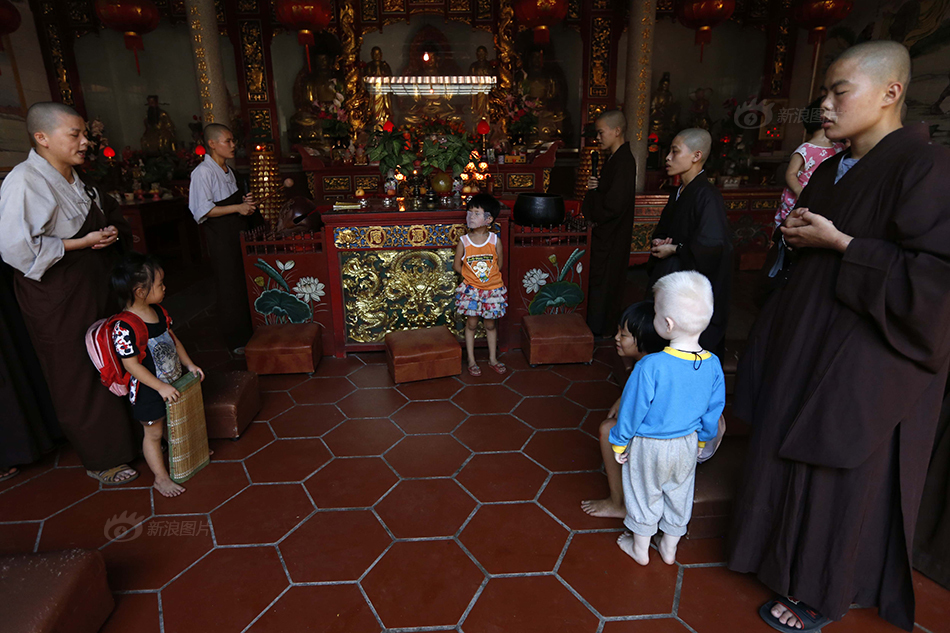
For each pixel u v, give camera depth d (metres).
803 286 1.64
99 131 8.47
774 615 1.74
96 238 2.40
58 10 8.44
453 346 3.62
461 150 3.99
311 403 3.32
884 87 1.40
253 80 8.86
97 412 2.47
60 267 2.32
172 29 9.34
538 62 9.34
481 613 1.80
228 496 2.44
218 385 3.04
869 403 1.47
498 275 3.58
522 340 4.02
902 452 1.53
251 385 3.09
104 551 2.11
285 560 2.05
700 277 1.69
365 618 1.79
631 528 1.97
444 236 3.81
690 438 1.80
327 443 2.87
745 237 7.25
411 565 2.02
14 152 7.74
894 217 1.37
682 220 2.71
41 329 2.30
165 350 2.43
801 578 1.64
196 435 2.59
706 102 9.52
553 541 2.14
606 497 2.40
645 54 6.65
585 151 7.96
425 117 9.20
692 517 2.11
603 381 3.58
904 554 1.61
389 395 3.42
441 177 3.94
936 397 1.53
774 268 1.90
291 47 9.12
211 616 1.80
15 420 2.56
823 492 1.58
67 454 2.83
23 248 2.17
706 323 1.70
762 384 1.78
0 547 2.13
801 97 9.12
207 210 3.75
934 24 6.65
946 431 1.87
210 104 6.05
